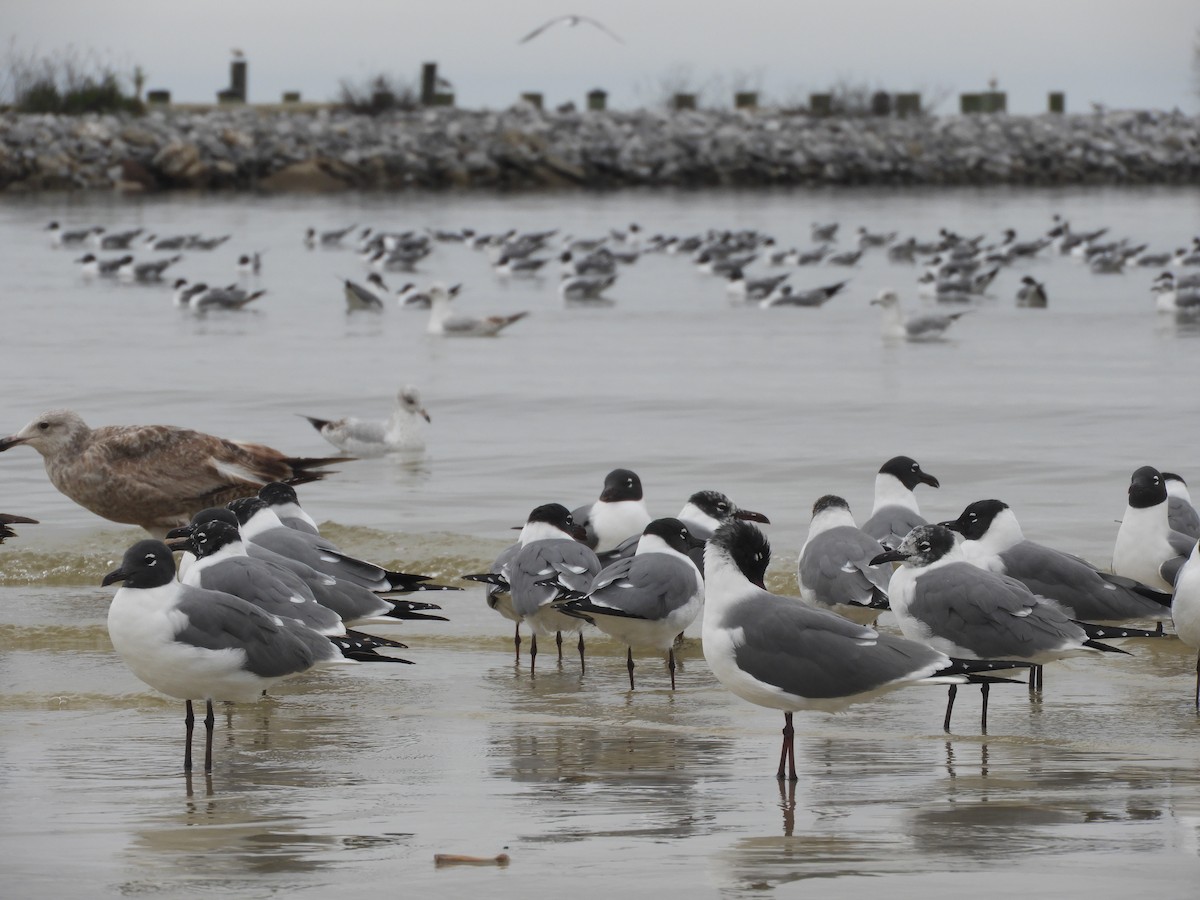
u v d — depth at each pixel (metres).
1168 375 30.58
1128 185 111.56
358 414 27.39
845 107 128.75
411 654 13.98
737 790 9.73
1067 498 19.55
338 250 68.06
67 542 18.05
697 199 96.81
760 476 21.19
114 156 99.00
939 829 8.77
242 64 130.00
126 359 34.16
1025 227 78.25
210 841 8.62
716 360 34.28
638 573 12.30
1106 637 11.55
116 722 11.63
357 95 120.00
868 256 69.88
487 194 99.69
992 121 120.00
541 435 24.83
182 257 63.84
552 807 9.34
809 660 9.88
